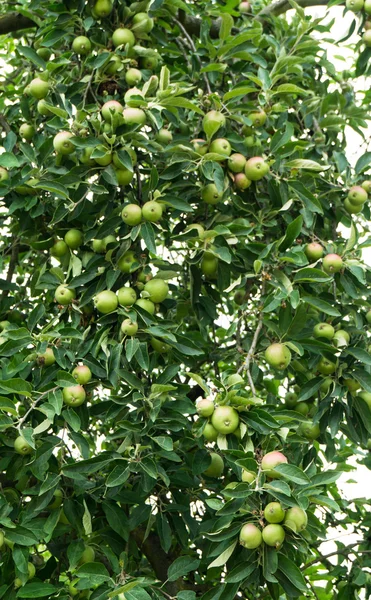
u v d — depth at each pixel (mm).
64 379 2914
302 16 3816
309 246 3359
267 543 2561
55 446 2939
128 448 2893
